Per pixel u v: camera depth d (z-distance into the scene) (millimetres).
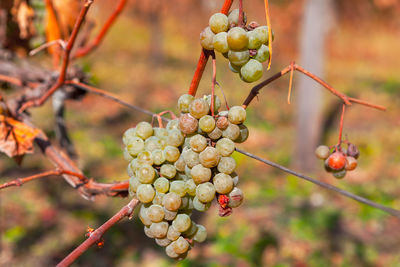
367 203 936
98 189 1387
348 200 7160
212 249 5648
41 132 1594
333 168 1306
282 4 9539
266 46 964
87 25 2314
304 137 8344
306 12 7992
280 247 5738
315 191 7469
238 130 996
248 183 7723
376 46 16125
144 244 5684
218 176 989
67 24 2236
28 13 2260
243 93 13250
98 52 17531
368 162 8805
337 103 12656
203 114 976
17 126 1575
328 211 6727
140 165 1048
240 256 5512
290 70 1099
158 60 16797
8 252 5258
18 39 2418
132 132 1160
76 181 1422
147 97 12641
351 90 14195
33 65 2299
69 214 6176
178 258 1120
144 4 13086
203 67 1015
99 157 8375
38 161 7598
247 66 955
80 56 2291
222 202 1008
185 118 982
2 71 2170
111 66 15664
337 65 16719
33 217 6031
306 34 8031
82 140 9031
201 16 13156
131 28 21719
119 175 7652
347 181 7949
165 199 1023
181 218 1051
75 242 5582
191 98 1030
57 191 6762
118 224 6062
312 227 6242
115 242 5656
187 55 18859
